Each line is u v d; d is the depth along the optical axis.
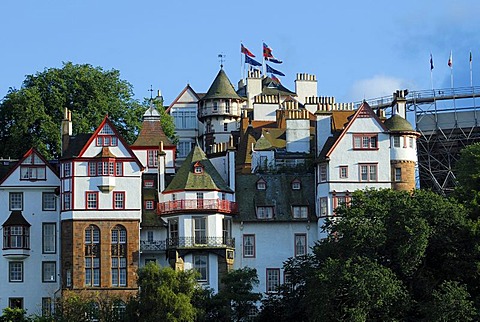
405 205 151.38
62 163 176.50
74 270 172.38
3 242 177.38
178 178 179.62
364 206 153.25
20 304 176.50
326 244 154.62
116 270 173.25
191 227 175.62
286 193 181.75
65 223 174.38
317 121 186.75
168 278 155.50
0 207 178.50
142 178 184.25
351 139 179.75
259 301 172.25
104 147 176.12
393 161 179.62
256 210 179.12
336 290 143.62
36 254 177.62
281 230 179.00
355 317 140.25
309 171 187.12
